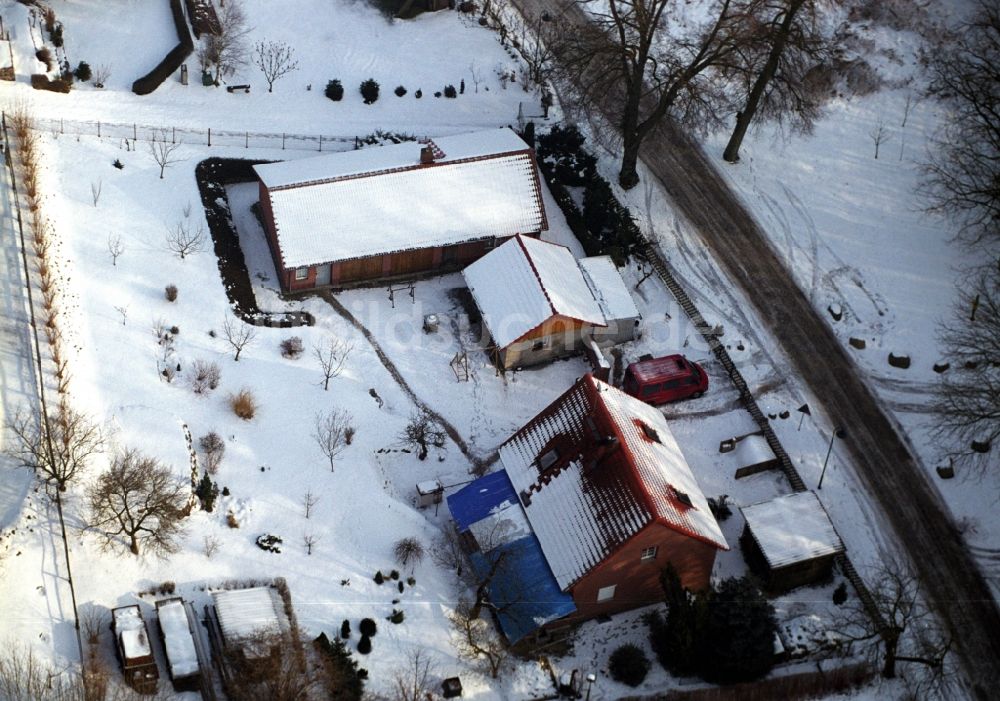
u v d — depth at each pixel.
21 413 78.38
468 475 85.50
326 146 101.94
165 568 74.56
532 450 82.38
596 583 77.25
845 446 87.50
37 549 72.75
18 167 92.56
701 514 79.06
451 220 94.88
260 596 73.62
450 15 112.81
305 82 106.25
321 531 79.06
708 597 76.81
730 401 89.75
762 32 97.00
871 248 97.69
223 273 90.88
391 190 94.50
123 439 79.12
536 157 102.94
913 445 87.69
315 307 92.56
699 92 101.44
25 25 102.88
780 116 100.38
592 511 78.00
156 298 88.12
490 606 76.44
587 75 107.06
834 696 76.88
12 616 69.69
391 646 75.00
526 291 90.19
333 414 85.50
